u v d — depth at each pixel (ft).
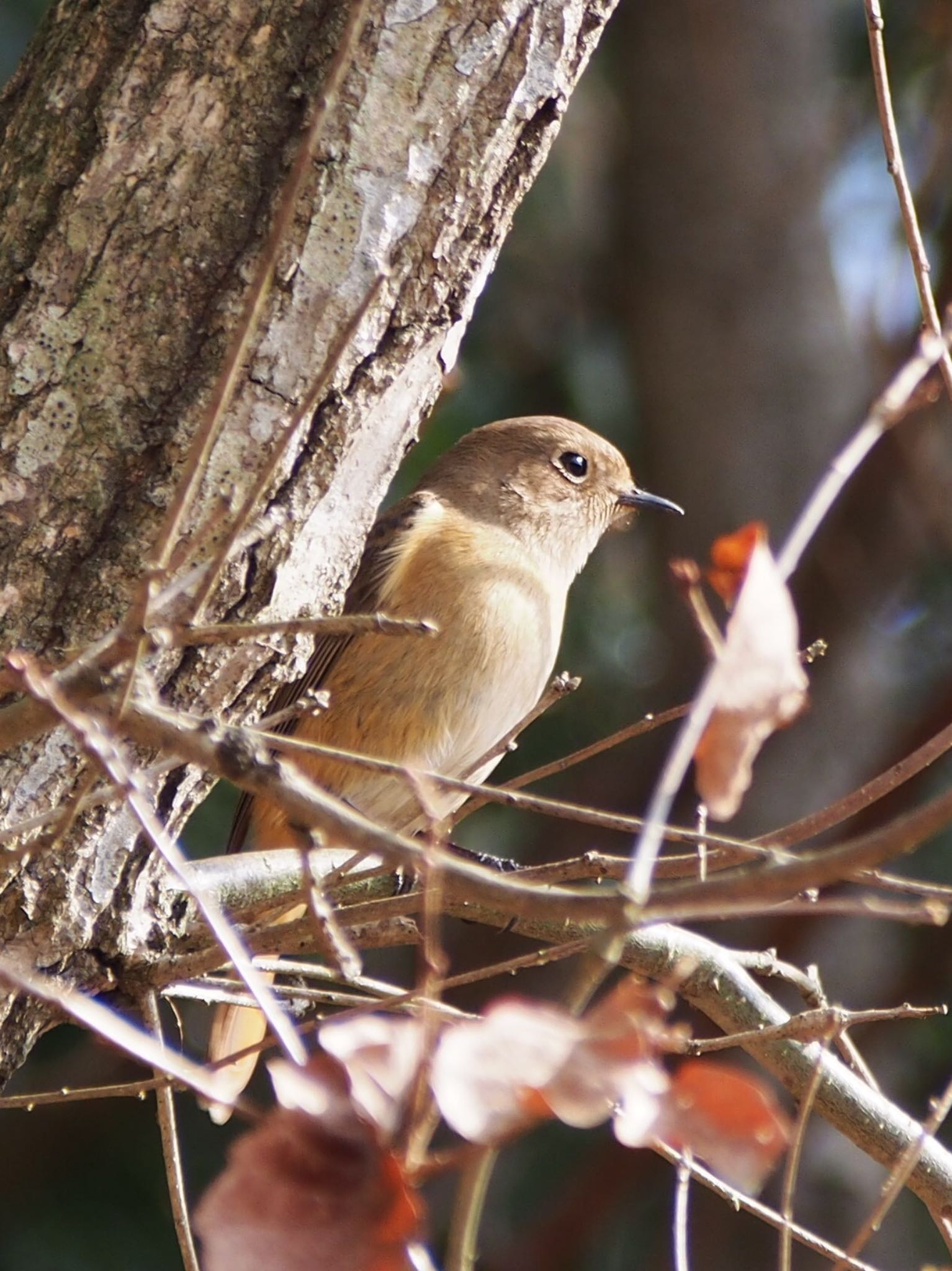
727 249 57.98
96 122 21.38
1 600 21.22
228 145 21.30
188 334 21.30
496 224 22.75
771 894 13.53
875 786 18.35
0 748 16.52
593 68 61.41
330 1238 12.23
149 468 21.31
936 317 21.72
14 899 22.31
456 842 48.34
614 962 15.71
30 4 46.73
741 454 55.57
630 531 55.93
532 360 55.57
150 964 23.38
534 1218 46.75
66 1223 44.88
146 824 15.14
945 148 53.06
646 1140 13.07
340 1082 12.64
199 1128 45.62
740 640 13.97
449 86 21.67
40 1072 45.75
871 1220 19.10
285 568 22.25
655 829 13.64
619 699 51.47
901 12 56.85
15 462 21.16
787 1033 20.20
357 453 22.48
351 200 21.43
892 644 54.34
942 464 52.49
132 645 15.31
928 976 48.91
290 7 21.38
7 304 21.36
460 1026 13.25
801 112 59.57
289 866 25.94
